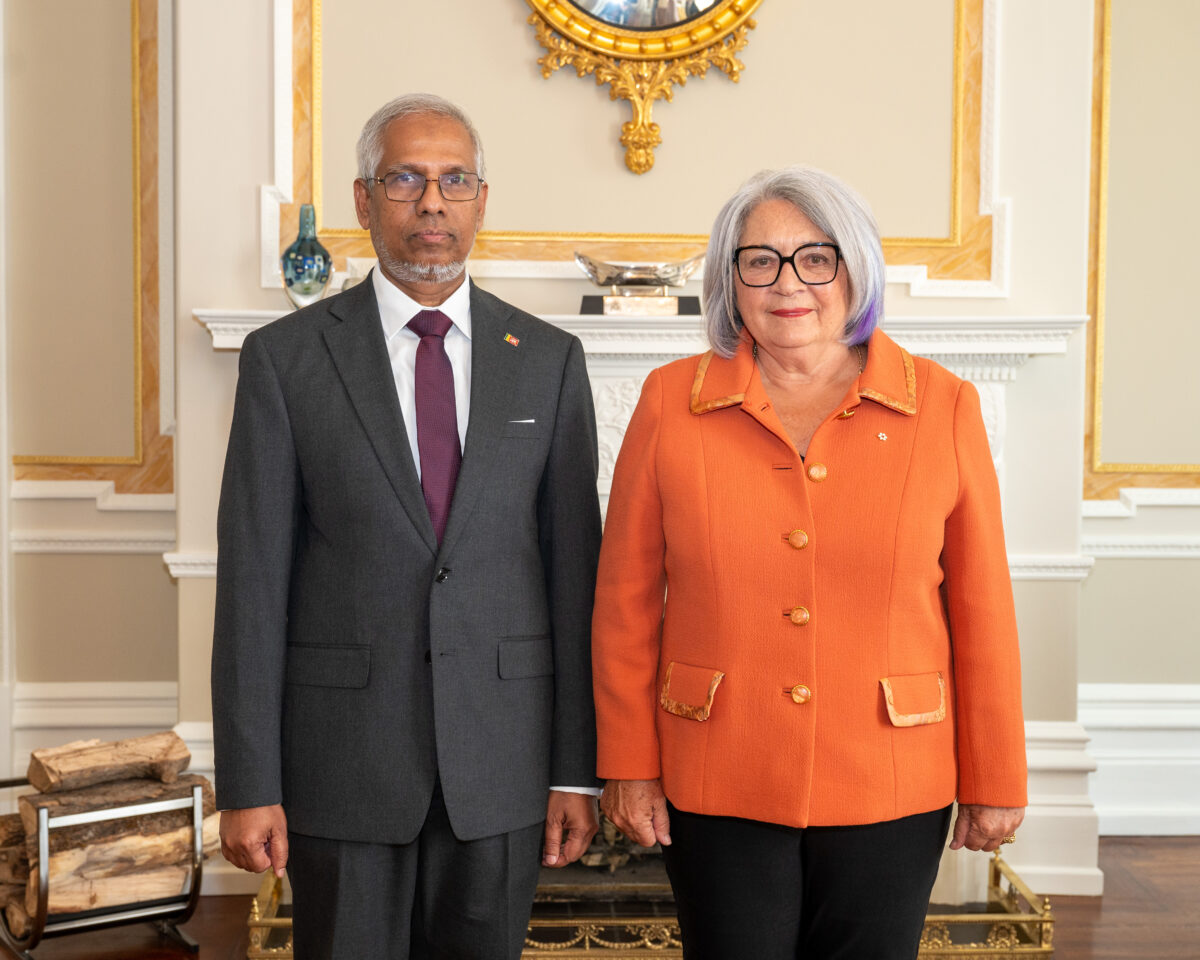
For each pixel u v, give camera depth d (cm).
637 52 280
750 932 135
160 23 306
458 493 150
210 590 279
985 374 280
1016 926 242
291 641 152
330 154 280
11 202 308
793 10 283
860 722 133
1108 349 321
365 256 281
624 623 145
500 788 149
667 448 143
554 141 284
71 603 314
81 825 229
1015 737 139
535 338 163
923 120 285
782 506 136
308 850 148
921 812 135
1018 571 284
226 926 258
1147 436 320
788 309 138
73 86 307
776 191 140
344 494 148
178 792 239
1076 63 283
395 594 147
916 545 134
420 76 281
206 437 278
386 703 146
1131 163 318
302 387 151
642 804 144
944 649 141
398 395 154
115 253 311
